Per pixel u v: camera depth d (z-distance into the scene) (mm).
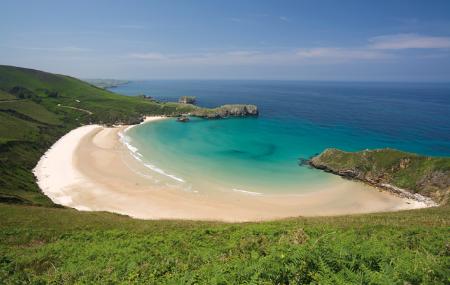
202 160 92188
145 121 172500
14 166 75938
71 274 17141
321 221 30250
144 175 78125
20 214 37781
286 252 12086
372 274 9641
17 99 166250
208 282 11375
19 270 20281
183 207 59719
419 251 14625
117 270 16812
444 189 65125
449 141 116562
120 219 39312
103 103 199750
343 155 84812
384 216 35031
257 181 75438
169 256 18969
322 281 9453
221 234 25125
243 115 188750
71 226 33750
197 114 187500
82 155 96562
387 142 115625
